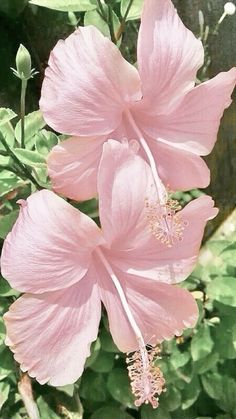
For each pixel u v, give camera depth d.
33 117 0.60
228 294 0.68
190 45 0.56
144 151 0.57
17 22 0.69
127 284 0.58
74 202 0.61
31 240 0.53
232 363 0.72
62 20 0.69
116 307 0.58
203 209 0.57
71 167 0.55
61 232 0.54
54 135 0.60
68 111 0.54
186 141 0.58
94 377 0.69
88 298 0.56
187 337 0.70
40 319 0.55
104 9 0.60
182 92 0.57
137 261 0.58
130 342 0.58
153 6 0.54
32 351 0.55
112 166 0.54
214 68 0.77
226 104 0.58
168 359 0.69
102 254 0.57
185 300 0.59
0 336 0.63
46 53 0.70
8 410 0.67
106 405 0.71
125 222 0.56
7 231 0.60
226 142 0.80
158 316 0.59
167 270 0.58
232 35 0.76
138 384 0.57
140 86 0.54
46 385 0.67
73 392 0.67
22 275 0.53
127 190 0.55
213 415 0.73
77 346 0.56
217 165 0.81
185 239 0.58
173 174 0.59
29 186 0.62
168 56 0.55
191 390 0.71
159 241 0.57
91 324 0.56
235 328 0.69
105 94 0.54
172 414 0.72
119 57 0.53
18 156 0.57
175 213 0.57
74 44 0.53
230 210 0.83
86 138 0.55
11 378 0.66
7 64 0.69
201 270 0.71
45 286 0.54
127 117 0.57
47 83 0.53
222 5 0.75
